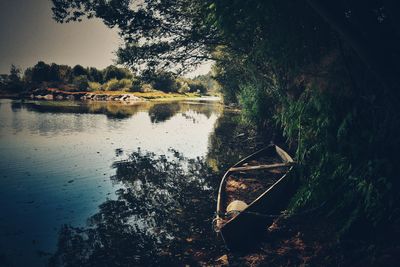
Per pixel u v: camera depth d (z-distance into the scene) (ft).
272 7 19.43
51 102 155.43
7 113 96.32
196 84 351.05
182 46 45.34
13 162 40.50
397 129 18.37
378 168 17.71
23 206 27.07
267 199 23.57
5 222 23.97
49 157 43.93
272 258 18.53
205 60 49.03
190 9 42.42
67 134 62.75
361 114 20.72
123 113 112.27
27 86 228.84
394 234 16.33
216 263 18.93
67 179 34.76
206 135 68.08
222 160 45.91
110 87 243.40
